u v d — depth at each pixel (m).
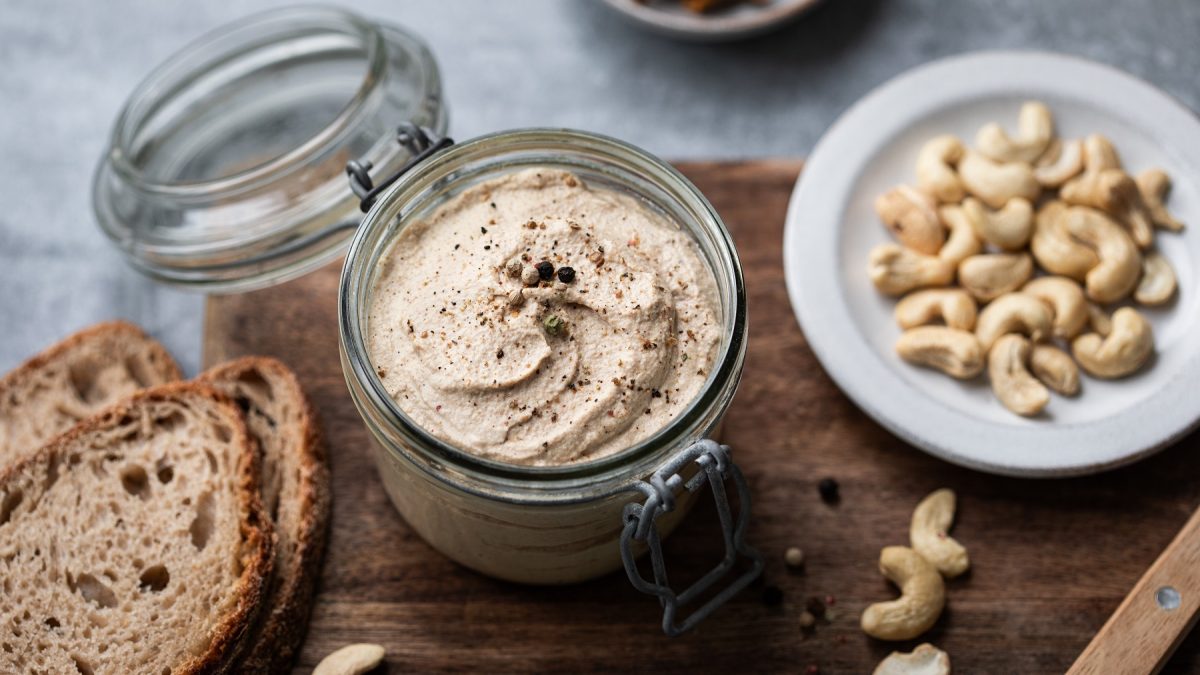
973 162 0.56
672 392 0.45
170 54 0.70
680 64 0.69
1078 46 0.67
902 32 0.68
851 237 0.56
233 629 0.48
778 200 0.58
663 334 0.45
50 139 0.68
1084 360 0.53
